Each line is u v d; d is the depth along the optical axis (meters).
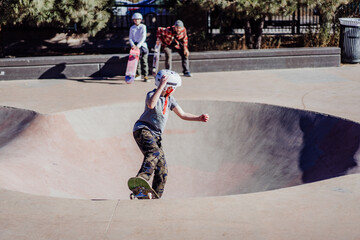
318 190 3.90
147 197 4.05
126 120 7.51
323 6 11.78
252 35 15.01
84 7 11.33
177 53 10.93
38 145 6.23
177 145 7.00
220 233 3.13
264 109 7.34
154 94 4.09
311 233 3.11
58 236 3.13
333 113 6.68
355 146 5.66
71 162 6.18
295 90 8.74
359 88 8.82
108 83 9.91
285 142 6.64
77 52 14.40
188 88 9.10
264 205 3.58
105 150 6.76
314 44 13.90
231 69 11.12
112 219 3.37
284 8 11.36
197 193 6.03
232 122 7.36
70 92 8.96
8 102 8.09
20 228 3.25
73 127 6.95
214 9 12.85
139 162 6.68
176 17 14.30
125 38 15.02
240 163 6.57
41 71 10.45
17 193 3.89
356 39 11.66
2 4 10.97
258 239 3.04
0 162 5.29
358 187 3.96
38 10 10.74
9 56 13.66
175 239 3.06
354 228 3.17
